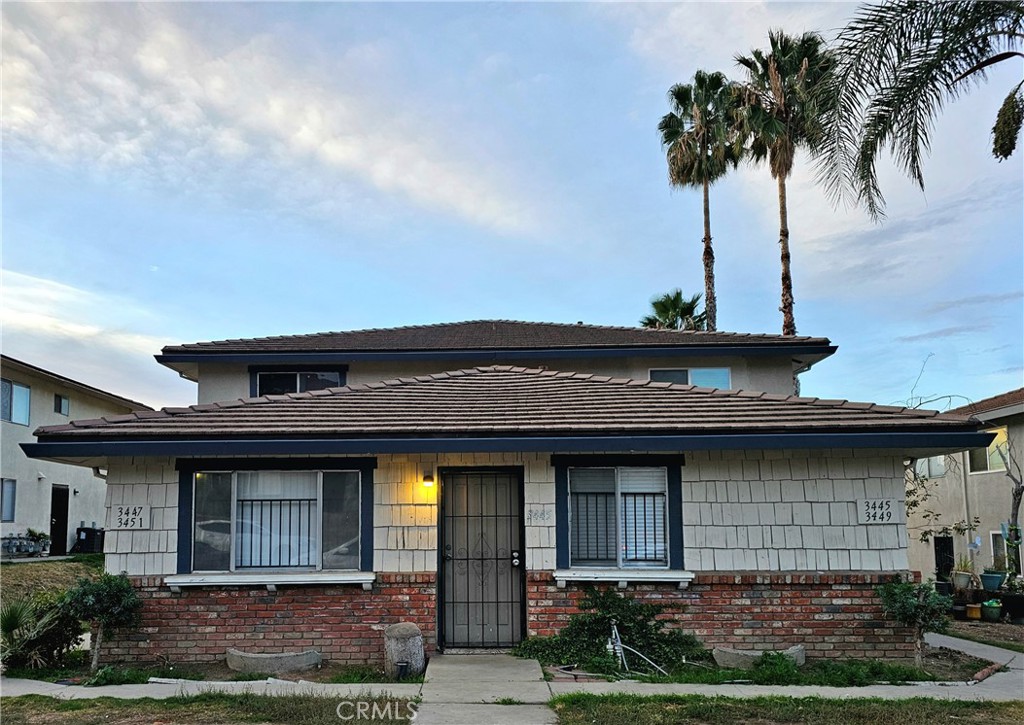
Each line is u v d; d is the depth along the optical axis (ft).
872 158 41.16
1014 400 63.98
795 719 25.25
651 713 25.58
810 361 57.62
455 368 56.44
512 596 35.55
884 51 40.65
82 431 33.96
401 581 34.40
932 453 36.78
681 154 103.96
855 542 34.65
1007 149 41.22
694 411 37.06
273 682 30.01
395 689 28.84
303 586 34.17
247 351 54.70
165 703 26.73
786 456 35.27
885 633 34.09
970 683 31.04
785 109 93.66
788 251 96.63
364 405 38.78
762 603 34.35
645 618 34.19
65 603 32.14
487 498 36.09
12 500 82.38
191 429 34.47
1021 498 62.75
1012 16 39.42
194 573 34.24
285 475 35.32
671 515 35.17
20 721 24.85
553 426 34.78
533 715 25.52
